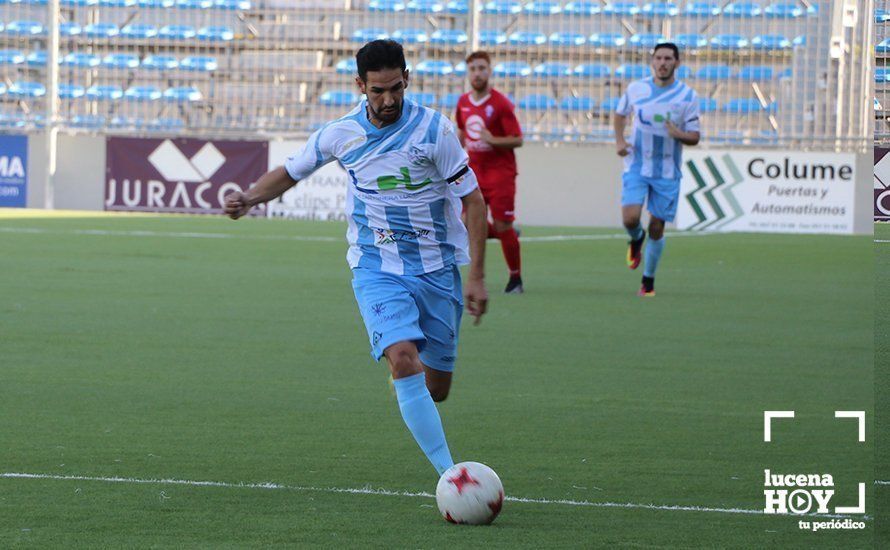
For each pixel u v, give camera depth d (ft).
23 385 67.92
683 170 205.77
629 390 69.21
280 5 242.78
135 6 242.17
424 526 41.06
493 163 113.50
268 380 70.90
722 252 164.25
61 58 239.30
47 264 133.39
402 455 52.65
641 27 231.09
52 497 44.47
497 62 235.20
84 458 51.03
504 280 127.65
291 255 149.89
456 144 46.75
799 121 217.97
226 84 241.14
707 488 47.52
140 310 99.45
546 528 41.06
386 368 75.51
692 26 228.84
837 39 214.48
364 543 38.88
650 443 55.83
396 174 46.65
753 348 84.84
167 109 239.91
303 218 217.56
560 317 99.30
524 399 66.28
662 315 101.19
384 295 46.03
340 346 83.82
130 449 52.95
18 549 37.91
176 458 51.37
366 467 50.24
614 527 41.34
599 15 231.91
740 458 53.01
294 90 239.71
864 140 210.18
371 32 240.94
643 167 113.91
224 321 94.43
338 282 122.11
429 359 49.06
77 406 62.49
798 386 70.95
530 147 218.18
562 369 75.82
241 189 219.61
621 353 82.17
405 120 46.62
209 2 241.76
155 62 241.35
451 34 237.25
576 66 232.32
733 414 62.80
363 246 47.57
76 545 38.42
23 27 235.61
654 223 113.60
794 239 188.44
